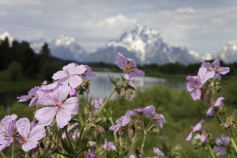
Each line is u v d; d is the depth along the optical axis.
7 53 102.25
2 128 1.28
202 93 2.21
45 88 1.25
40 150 1.22
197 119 13.73
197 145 2.55
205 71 2.22
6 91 64.50
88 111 1.48
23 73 81.62
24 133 1.25
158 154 2.44
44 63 82.38
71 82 1.31
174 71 156.25
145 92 16.89
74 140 1.45
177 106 15.53
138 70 1.69
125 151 1.65
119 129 1.70
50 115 1.21
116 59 1.68
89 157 1.53
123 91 1.54
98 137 1.42
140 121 1.75
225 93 14.66
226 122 2.17
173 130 11.63
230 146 2.54
